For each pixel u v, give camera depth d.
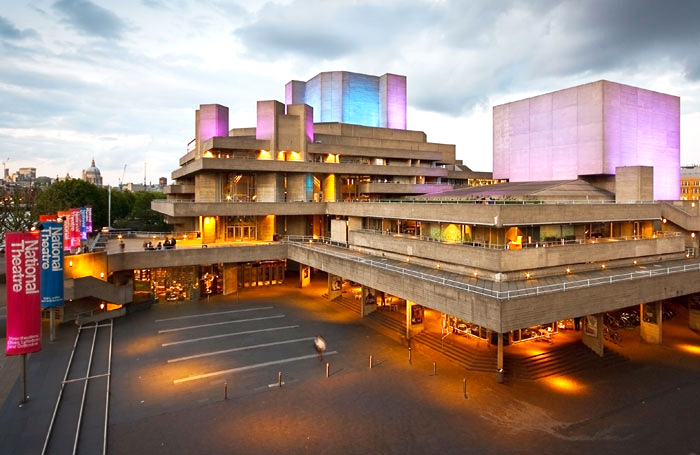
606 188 52.22
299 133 64.31
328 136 70.12
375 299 41.53
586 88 52.69
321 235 63.88
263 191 60.88
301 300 48.19
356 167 66.00
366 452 19.53
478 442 20.33
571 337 33.25
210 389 25.78
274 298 49.12
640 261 38.88
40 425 21.56
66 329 37.03
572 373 28.28
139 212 105.62
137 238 59.66
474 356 29.56
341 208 55.41
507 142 65.06
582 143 53.31
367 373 28.17
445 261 36.31
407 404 23.98
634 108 53.81
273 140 62.06
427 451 19.59
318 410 23.31
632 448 19.84
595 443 20.27
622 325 37.75
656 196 56.12
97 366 29.06
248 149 61.03
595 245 35.56
